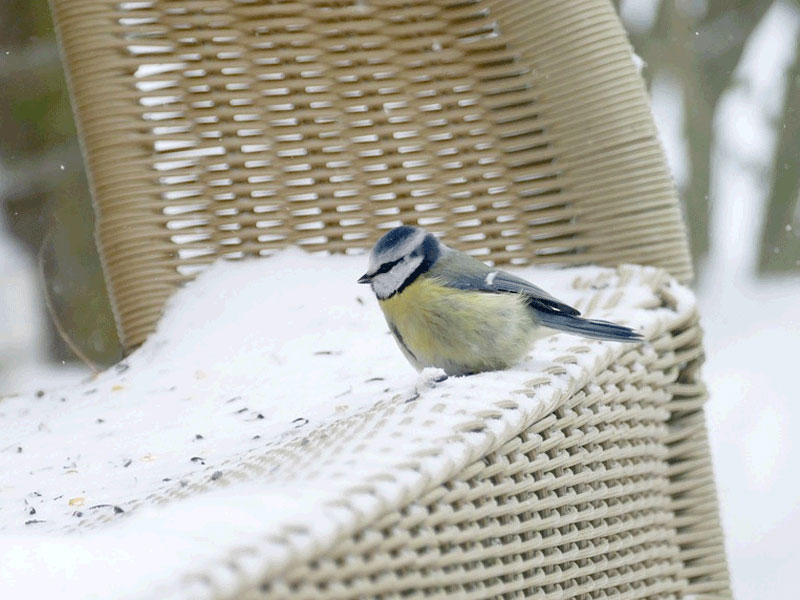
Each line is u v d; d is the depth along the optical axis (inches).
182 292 281.9
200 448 207.9
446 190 291.1
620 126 279.7
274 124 287.3
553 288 271.9
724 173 588.7
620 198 281.1
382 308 226.1
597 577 187.9
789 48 589.3
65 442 222.7
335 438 156.2
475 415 151.6
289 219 287.4
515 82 290.8
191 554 96.6
